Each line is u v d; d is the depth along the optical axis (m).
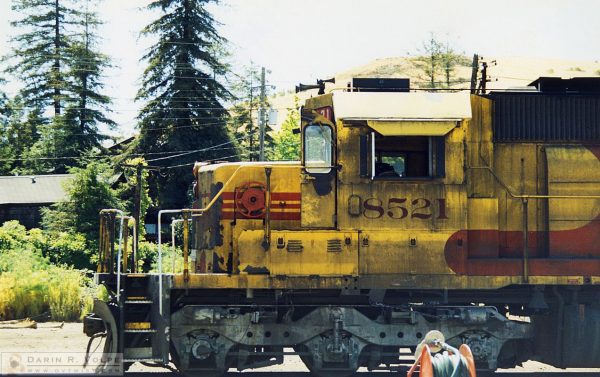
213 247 16.62
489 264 15.73
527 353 16.52
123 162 62.19
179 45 66.81
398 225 15.67
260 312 15.80
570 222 16.22
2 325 26.31
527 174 16.34
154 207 62.56
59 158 82.81
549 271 15.84
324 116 15.88
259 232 15.67
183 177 62.62
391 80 16.33
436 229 15.66
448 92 16.75
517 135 16.28
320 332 15.80
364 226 15.66
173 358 16.08
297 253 15.62
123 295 15.42
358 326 15.80
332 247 15.63
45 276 30.56
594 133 16.47
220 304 16.03
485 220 15.94
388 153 15.84
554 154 16.27
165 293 15.53
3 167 95.12
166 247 47.94
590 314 16.19
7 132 98.25
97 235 51.09
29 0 91.44
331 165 15.77
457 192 15.71
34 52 91.25
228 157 63.59
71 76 86.62
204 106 65.88
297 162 16.62
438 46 84.44
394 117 15.49
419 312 15.95
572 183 16.27
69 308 28.62
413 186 15.70
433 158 15.73
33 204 66.62
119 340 15.33
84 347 20.92
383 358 16.27
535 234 16.34
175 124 64.75
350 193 15.70
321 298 16.17
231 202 16.48
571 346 16.09
